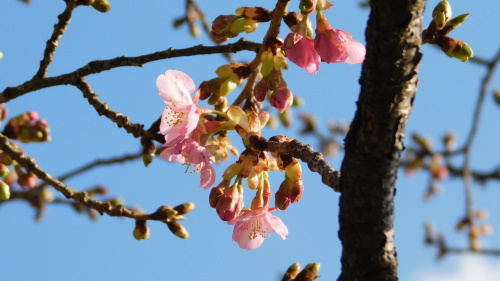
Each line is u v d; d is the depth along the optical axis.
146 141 6.17
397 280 4.17
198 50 6.06
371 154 4.01
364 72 3.98
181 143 5.23
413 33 3.88
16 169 7.46
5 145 6.18
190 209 6.52
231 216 5.24
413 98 4.00
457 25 5.58
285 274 5.41
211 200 5.30
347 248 4.20
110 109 6.24
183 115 5.29
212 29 5.75
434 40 5.63
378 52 3.89
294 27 5.38
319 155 4.56
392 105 3.94
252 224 5.44
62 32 6.43
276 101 5.42
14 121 6.78
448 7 5.58
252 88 5.68
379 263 4.14
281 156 5.18
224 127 5.35
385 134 3.97
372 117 3.96
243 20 5.66
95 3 6.46
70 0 6.39
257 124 5.31
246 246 5.41
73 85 6.37
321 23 5.21
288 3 5.35
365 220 4.10
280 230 5.38
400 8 3.82
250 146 5.19
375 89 3.95
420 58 3.93
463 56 5.57
